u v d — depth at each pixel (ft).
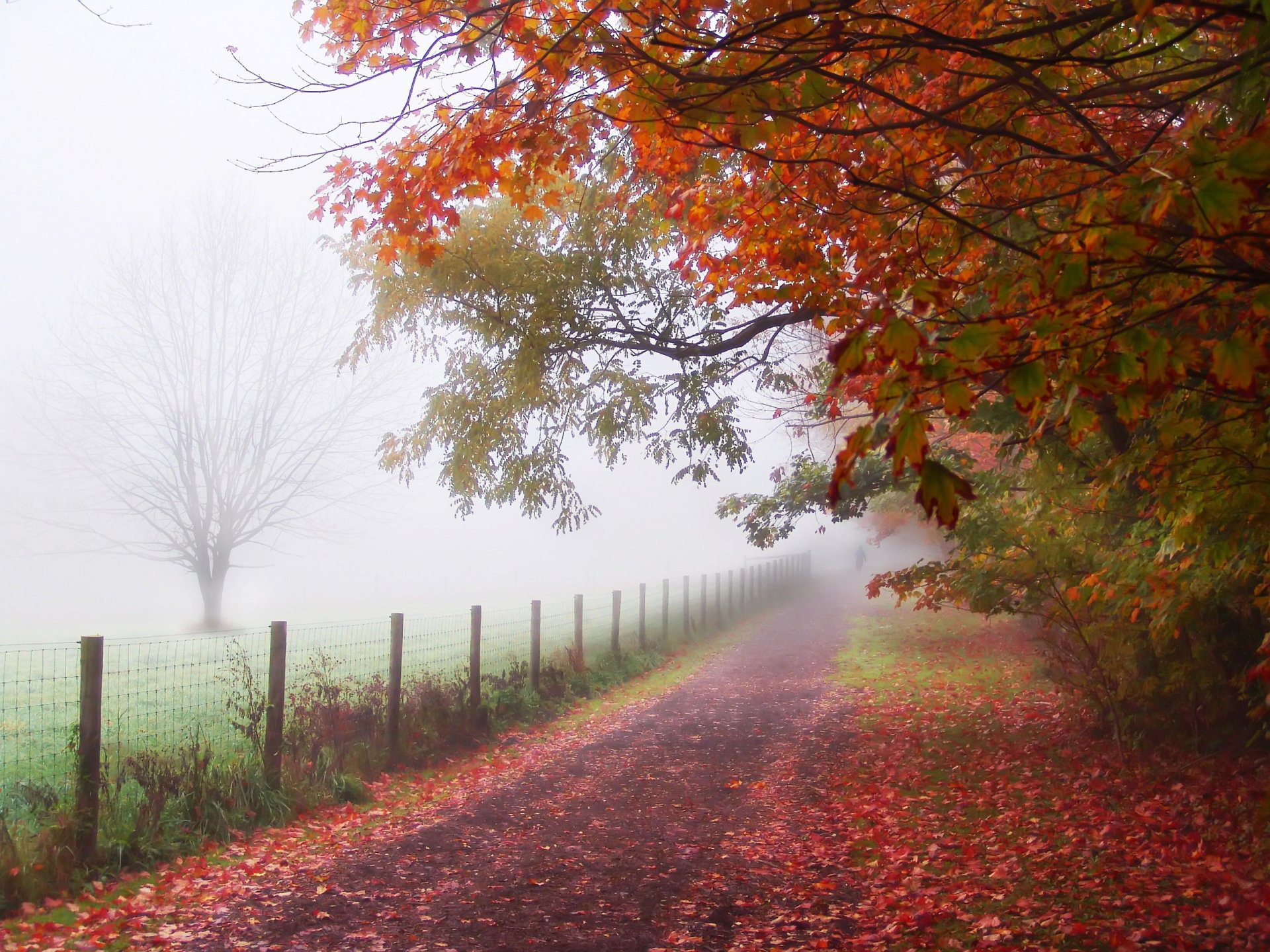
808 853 21.68
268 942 16.16
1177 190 8.57
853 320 18.19
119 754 25.25
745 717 42.04
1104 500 20.36
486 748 34.99
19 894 17.69
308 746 28.27
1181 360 9.19
